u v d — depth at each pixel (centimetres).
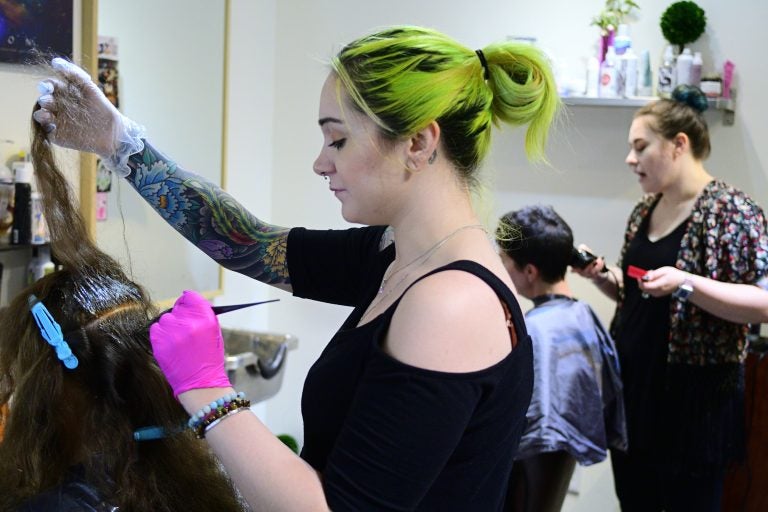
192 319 90
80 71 117
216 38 285
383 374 86
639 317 236
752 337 256
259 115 323
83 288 101
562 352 192
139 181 126
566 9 285
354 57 90
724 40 267
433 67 89
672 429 229
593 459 190
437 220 94
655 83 277
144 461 98
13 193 196
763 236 219
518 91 98
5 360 99
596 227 292
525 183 299
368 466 83
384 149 90
